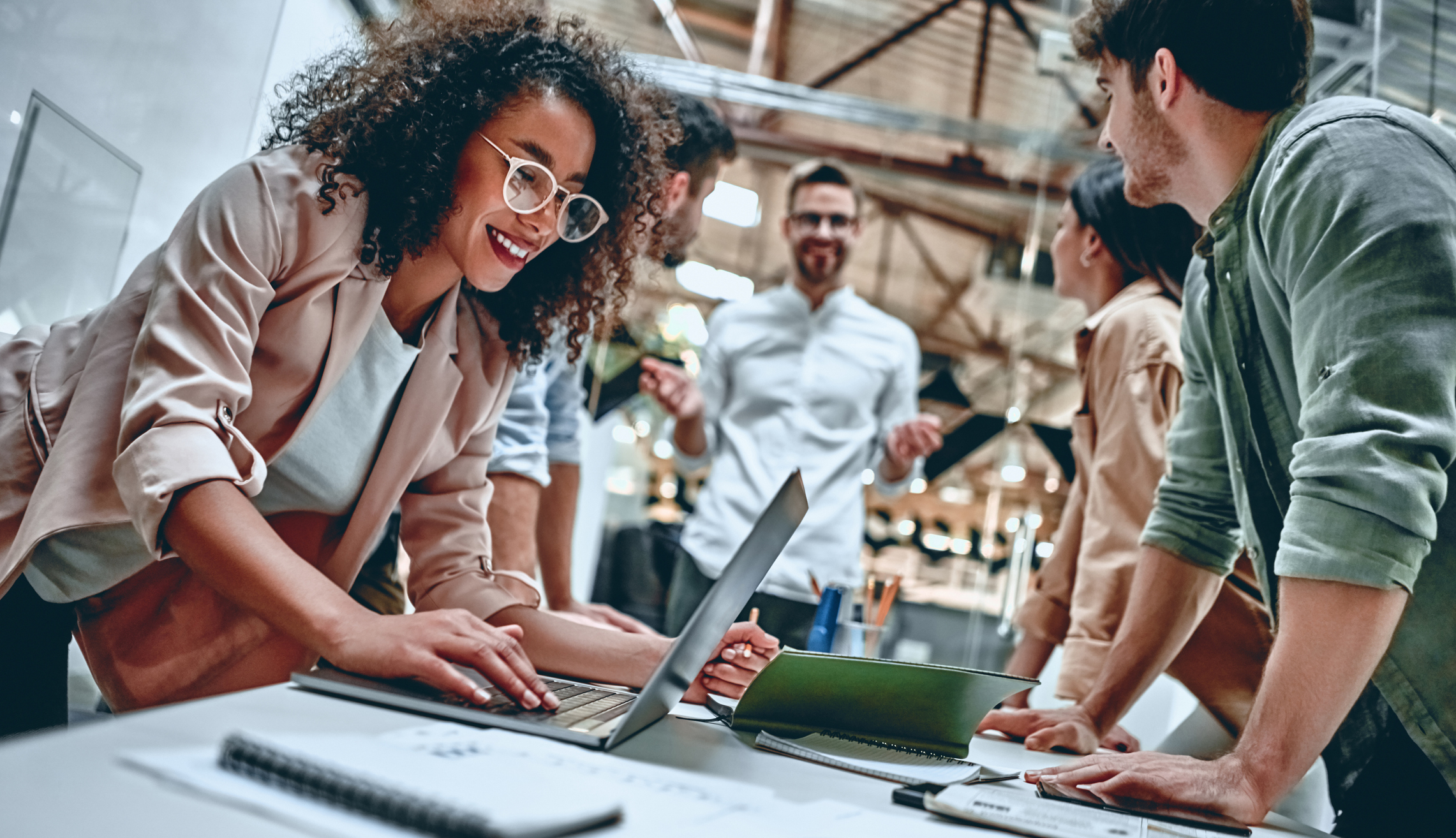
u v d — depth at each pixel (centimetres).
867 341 300
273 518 126
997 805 72
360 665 85
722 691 121
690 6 530
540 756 66
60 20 173
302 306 108
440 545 128
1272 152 115
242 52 215
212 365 96
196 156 210
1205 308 139
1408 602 108
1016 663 234
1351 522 92
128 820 42
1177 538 148
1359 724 127
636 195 139
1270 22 119
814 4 505
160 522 89
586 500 446
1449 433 92
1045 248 365
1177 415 157
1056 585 228
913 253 750
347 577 127
